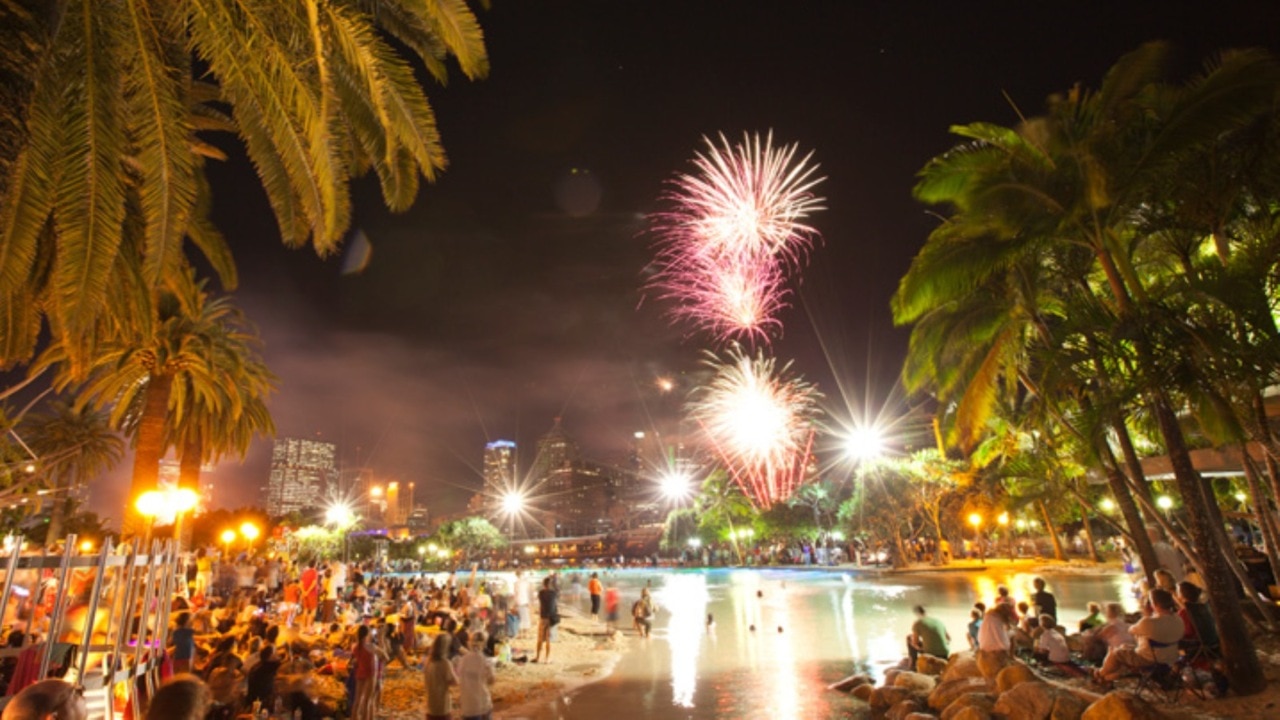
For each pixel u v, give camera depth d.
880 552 59.88
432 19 9.73
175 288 13.36
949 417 22.14
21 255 7.38
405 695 14.66
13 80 6.32
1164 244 13.78
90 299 7.57
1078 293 14.03
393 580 39.31
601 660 18.94
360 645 11.51
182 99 9.80
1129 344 11.18
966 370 18.53
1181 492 10.79
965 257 13.50
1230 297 10.02
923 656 14.05
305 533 84.25
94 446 44.25
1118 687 10.91
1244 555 17.81
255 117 9.88
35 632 10.03
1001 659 11.40
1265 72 10.21
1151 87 12.62
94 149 7.58
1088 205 11.69
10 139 6.30
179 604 15.23
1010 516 48.38
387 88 9.25
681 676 16.30
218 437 30.33
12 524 25.73
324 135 8.16
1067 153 12.16
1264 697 9.44
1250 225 11.82
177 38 8.70
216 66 8.27
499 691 15.06
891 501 52.69
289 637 16.88
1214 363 10.27
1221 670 10.05
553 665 18.30
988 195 12.41
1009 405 21.11
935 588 36.06
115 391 25.55
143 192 8.18
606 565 123.75
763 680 15.38
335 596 25.67
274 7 8.20
